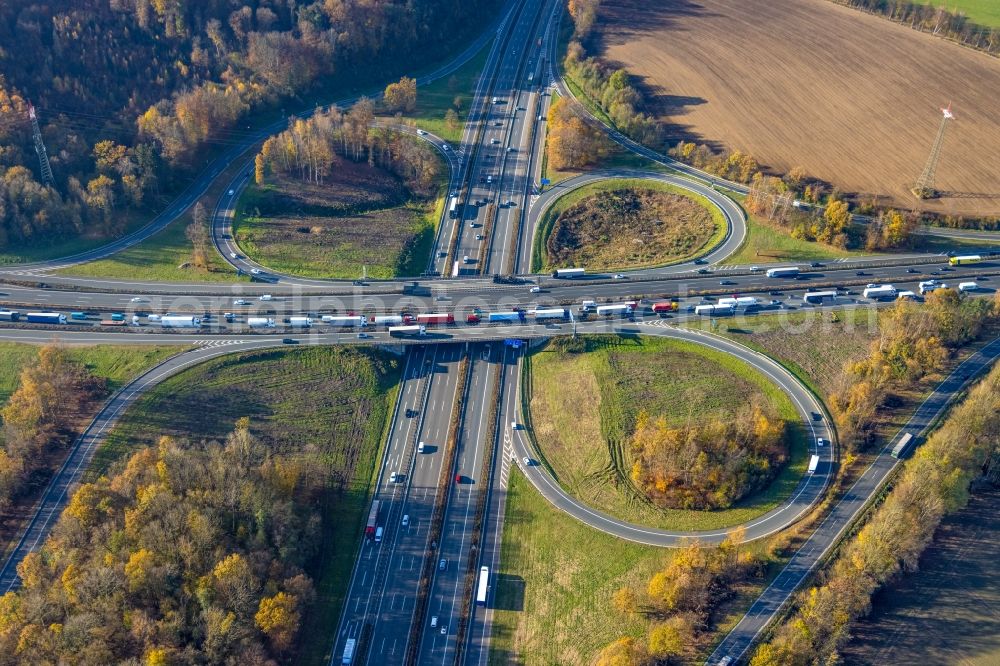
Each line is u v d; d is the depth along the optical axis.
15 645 183.75
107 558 195.25
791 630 188.88
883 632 194.12
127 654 183.50
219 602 191.75
